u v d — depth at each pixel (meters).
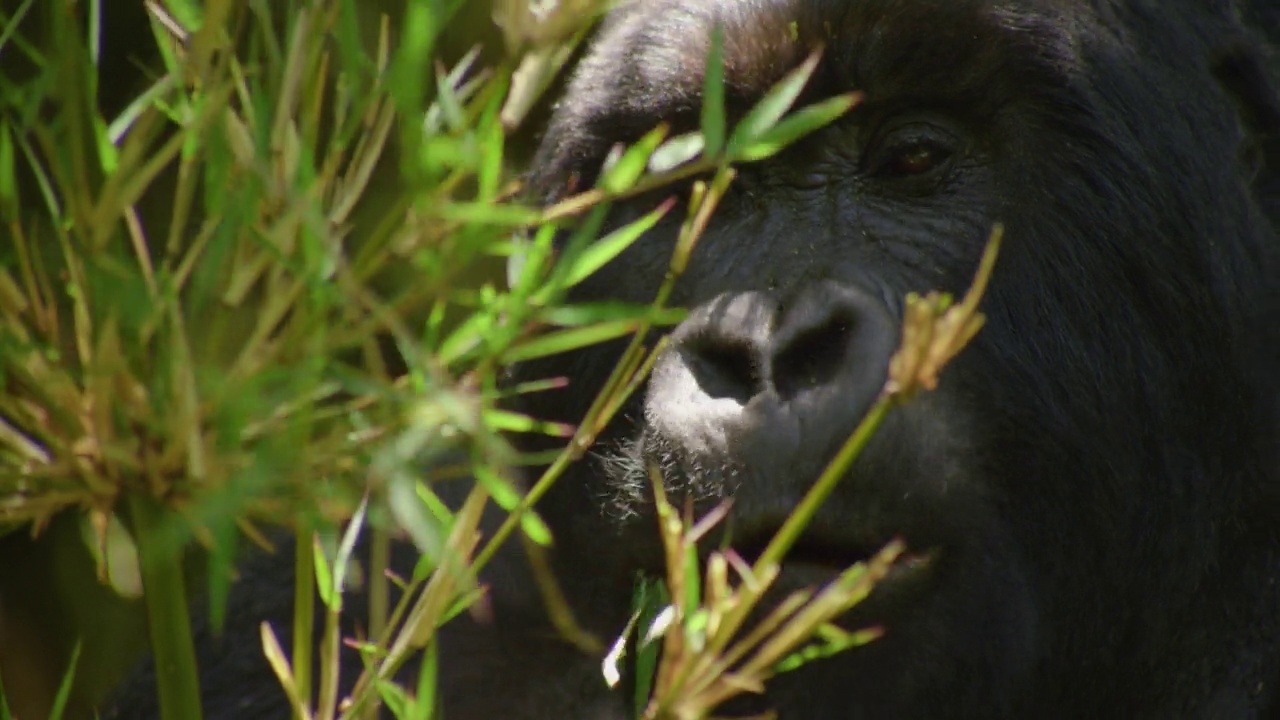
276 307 2.71
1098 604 6.11
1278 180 6.86
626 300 5.83
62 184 2.80
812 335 5.20
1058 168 5.87
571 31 2.82
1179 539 6.25
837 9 5.60
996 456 5.70
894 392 2.79
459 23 6.24
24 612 8.17
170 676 2.96
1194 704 6.47
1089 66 5.91
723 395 5.15
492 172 2.76
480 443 2.86
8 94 2.88
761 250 5.66
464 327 2.87
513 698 6.78
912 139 5.84
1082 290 5.89
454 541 3.20
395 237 2.75
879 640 5.32
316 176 2.84
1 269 2.82
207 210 2.77
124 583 3.50
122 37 7.12
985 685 5.67
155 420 2.70
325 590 3.37
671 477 5.09
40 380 2.79
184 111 2.86
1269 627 6.63
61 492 2.86
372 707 3.33
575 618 6.00
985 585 5.59
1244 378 6.37
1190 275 6.12
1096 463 5.95
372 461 2.78
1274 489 6.59
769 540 5.01
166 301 2.70
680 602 2.97
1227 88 6.72
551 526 6.06
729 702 5.30
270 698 7.06
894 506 5.18
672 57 5.69
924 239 5.75
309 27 2.87
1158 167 6.06
